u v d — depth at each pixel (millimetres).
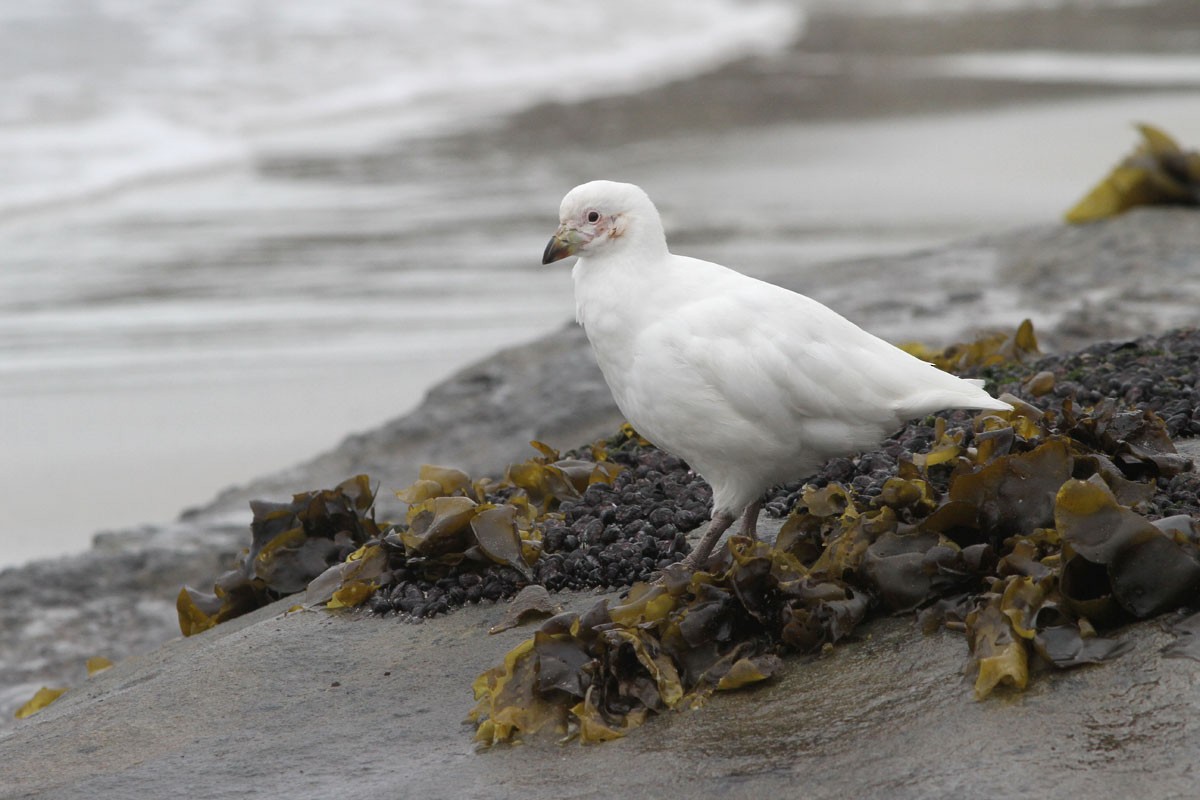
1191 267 15539
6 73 26766
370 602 8234
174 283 18953
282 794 6273
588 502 8930
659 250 7977
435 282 19172
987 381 10453
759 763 5836
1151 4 45469
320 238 20734
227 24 31453
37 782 6723
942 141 27281
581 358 14984
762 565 6770
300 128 26953
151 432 15180
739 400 7449
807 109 30453
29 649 11398
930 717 5863
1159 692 5609
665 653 6648
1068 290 15320
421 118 28469
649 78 33781
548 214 22141
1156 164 17875
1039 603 6117
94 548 12836
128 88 27234
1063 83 32781
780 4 47750
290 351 17078
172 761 6734
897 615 6703
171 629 11703
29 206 21656
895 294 15828
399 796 6086
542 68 33844
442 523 8102
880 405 7539
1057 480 6879
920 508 7199
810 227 21328
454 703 6910
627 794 5793
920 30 42000
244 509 13344
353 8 34688
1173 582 6027
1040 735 5562
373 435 14039
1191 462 7578
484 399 14375
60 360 16688
